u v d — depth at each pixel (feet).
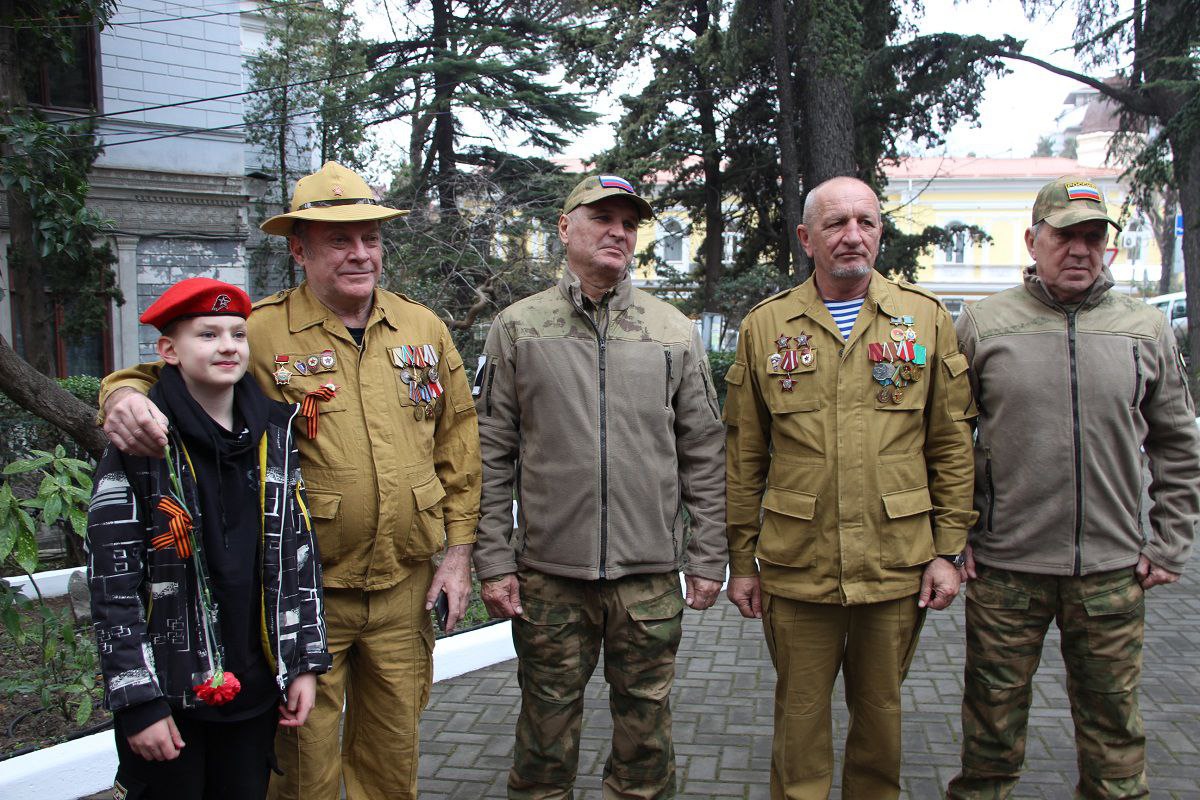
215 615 6.68
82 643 13.12
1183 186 44.06
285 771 7.73
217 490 6.75
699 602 9.09
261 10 53.62
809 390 8.63
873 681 8.73
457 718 12.59
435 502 8.25
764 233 57.72
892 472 8.47
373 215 7.75
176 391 6.70
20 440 21.52
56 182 20.66
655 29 45.39
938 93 47.98
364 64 52.03
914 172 117.80
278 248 52.21
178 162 41.98
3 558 11.05
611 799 9.00
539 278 34.55
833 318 8.70
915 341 8.52
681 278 63.16
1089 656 8.68
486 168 55.01
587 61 47.34
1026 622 8.77
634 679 8.78
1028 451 8.60
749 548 9.30
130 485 6.49
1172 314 68.49
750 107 52.19
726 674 14.06
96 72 39.40
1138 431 8.60
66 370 39.60
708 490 9.14
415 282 32.50
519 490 8.97
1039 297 8.83
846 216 8.36
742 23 43.93
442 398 8.55
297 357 7.87
